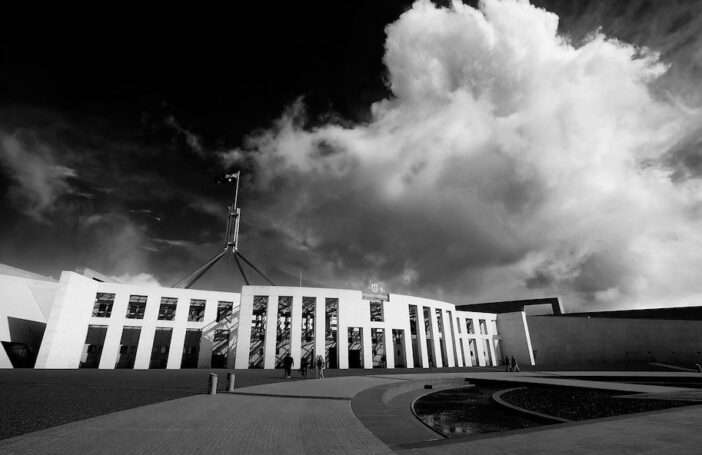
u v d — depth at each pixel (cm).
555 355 6694
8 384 1984
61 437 787
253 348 5244
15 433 834
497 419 1477
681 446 625
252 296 4791
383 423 1044
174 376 2695
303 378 2700
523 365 6331
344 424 948
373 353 5847
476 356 6450
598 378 3050
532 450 613
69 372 3038
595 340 6369
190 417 1033
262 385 2038
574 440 678
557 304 7888
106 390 1730
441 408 1764
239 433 831
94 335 4706
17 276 4584
